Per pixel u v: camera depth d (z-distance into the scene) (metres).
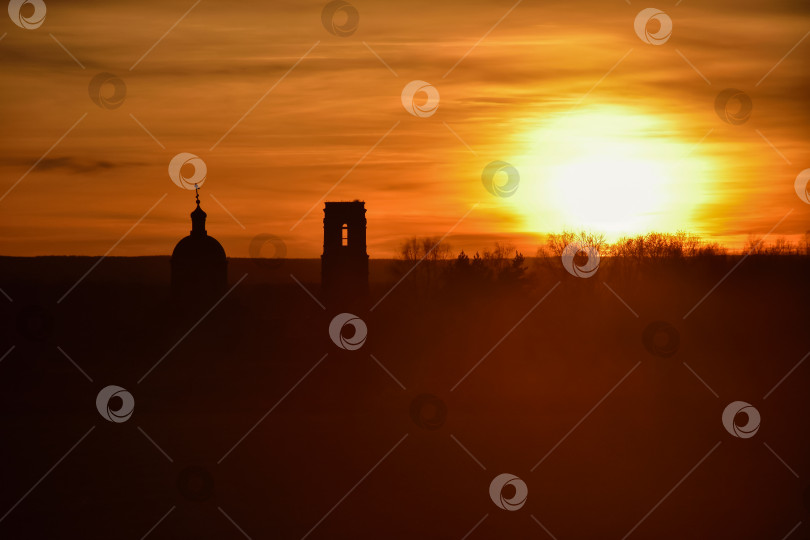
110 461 52.41
